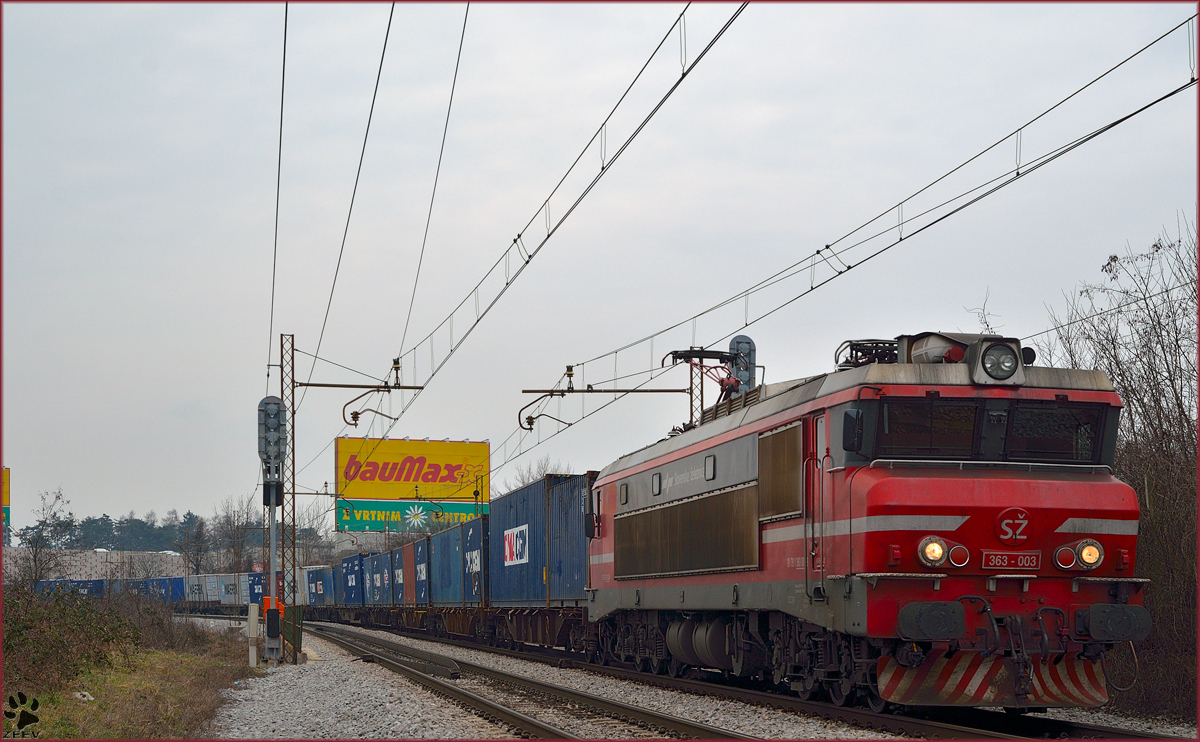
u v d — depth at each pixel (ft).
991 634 40.34
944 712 46.52
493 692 60.70
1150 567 49.21
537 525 94.68
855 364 47.47
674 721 43.09
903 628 39.75
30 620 65.36
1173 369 54.29
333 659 97.66
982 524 40.86
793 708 47.80
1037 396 43.19
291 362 102.27
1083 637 40.68
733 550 54.49
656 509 65.87
